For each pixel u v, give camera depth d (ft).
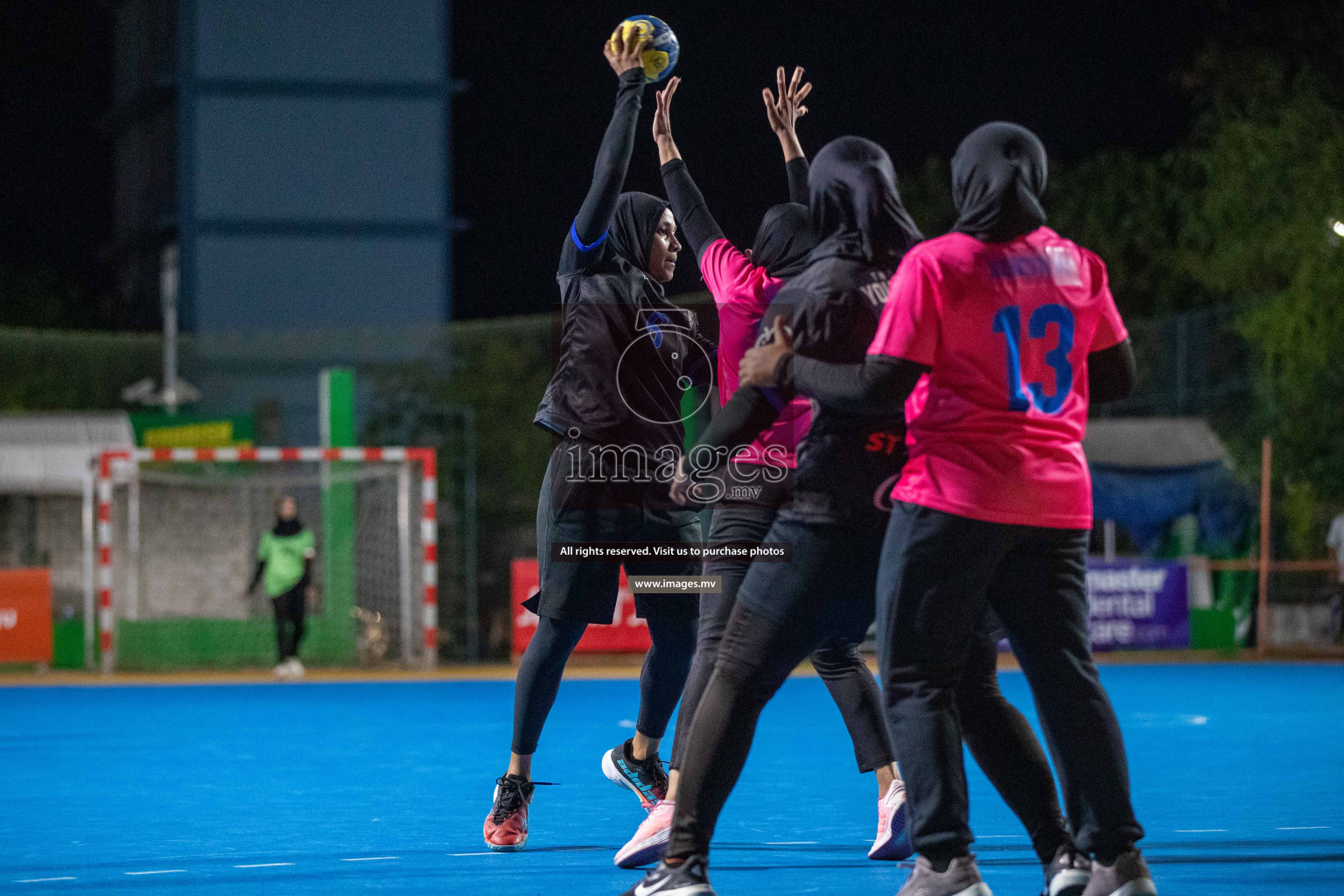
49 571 163.02
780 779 70.69
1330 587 193.36
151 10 386.11
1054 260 37.99
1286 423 208.44
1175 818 57.67
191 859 49.96
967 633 37.88
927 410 37.55
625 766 53.01
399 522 182.60
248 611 191.62
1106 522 192.85
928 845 37.78
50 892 44.50
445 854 50.67
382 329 258.57
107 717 109.50
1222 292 232.94
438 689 139.54
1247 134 222.07
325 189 370.12
